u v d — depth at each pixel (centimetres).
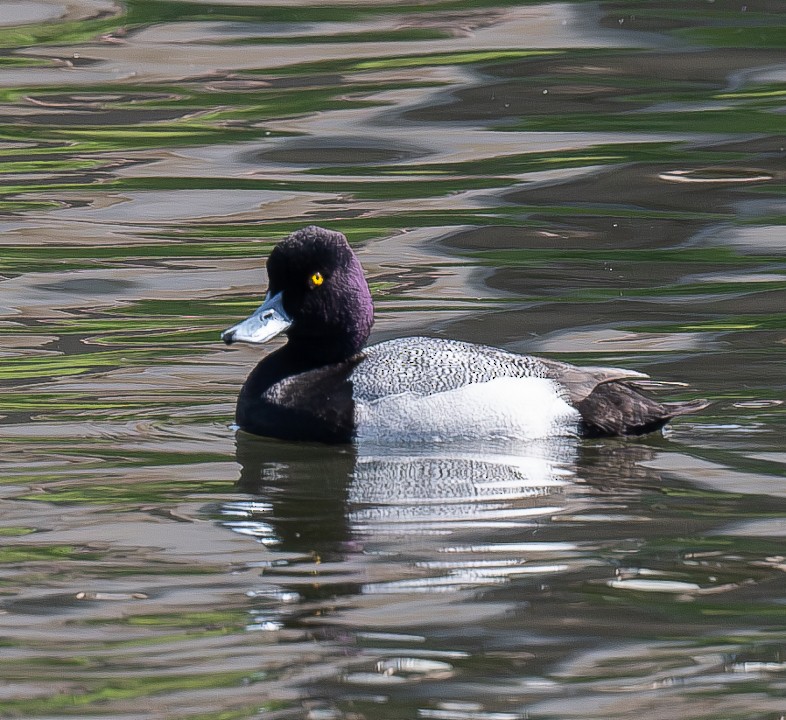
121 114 2345
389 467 1127
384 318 1522
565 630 834
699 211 1870
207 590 892
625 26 2694
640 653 808
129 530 994
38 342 1462
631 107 2303
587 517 1009
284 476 1108
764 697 761
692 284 1608
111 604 873
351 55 2584
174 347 1449
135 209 1942
